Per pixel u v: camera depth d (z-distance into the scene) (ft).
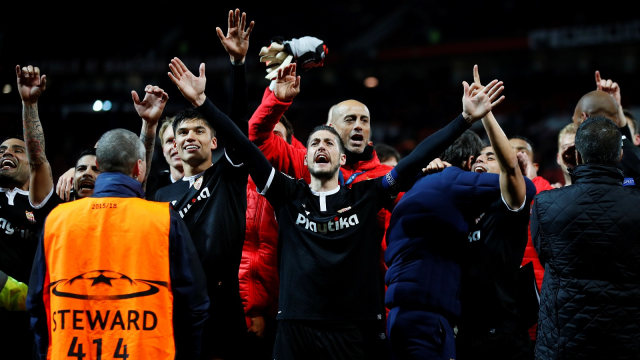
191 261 22.65
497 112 127.44
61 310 21.74
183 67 24.76
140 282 21.93
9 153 30.12
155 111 27.14
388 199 25.43
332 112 32.83
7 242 29.76
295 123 121.29
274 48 28.58
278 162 29.22
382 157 40.01
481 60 135.64
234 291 26.37
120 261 21.99
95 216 22.29
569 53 130.72
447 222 25.13
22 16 135.23
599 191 22.98
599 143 23.62
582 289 22.59
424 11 154.20
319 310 24.00
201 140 27.58
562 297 23.00
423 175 27.09
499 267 25.94
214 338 25.84
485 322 26.09
